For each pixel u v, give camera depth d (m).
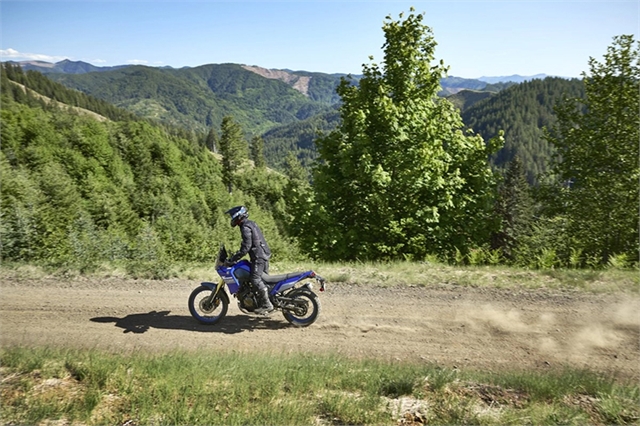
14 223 13.94
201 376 5.13
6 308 7.90
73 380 5.19
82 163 69.19
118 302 8.31
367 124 17.72
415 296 8.64
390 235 16.77
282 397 4.88
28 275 9.70
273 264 11.49
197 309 7.64
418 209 17.16
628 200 16.67
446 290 8.96
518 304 8.13
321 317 7.69
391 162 17.03
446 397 4.88
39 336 6.80
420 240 16.53
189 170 99.00
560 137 18.91
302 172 152.12
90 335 6.89
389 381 5.16
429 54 18.56
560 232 18.09
